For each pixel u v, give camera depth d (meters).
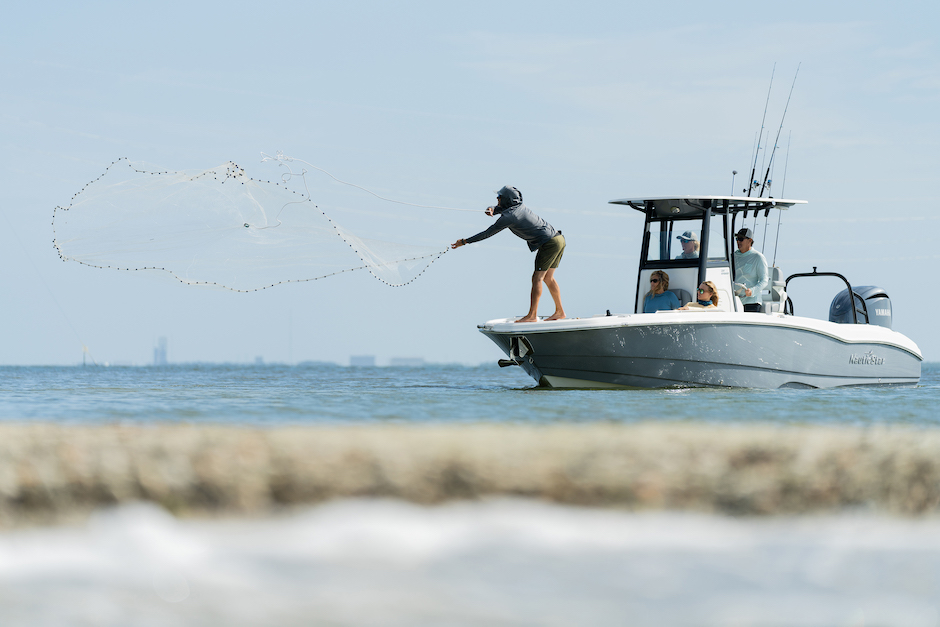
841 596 8.55
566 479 11.81
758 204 38.59
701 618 7.91
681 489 11.90
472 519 11.09
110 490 11.34
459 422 20.00
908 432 14.58
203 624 7.54
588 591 8.58
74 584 8.74
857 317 43.28
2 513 11.02
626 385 35.97
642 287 38.66
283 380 56.25
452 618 7.77
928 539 10.98
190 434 13.09
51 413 23.30
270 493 11.52
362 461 11.84
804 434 13.88
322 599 8.28
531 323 34.75
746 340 35.81
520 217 33.81
